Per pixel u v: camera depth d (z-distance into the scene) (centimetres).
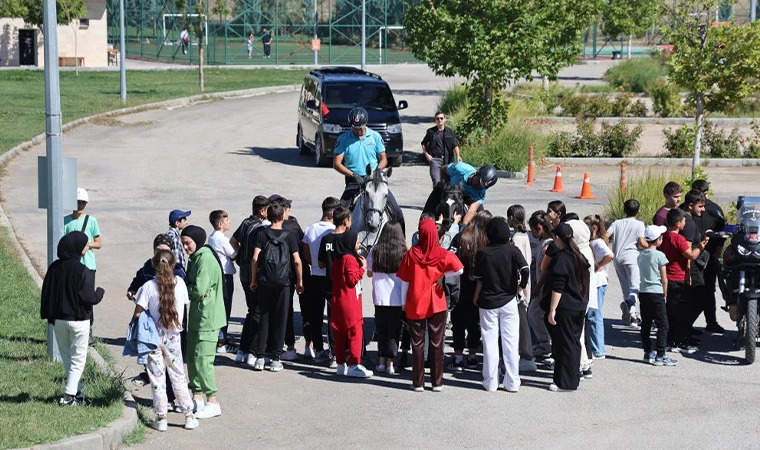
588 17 3484
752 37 2052
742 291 1243
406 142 3325
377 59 6981
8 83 4784
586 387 1147
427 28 3019
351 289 1173
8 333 1247
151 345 976
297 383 1164
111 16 7362
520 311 1204
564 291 1116
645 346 1245
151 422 1004
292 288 1243
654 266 1219
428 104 4419
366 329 1390
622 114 3991
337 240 1175
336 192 2445
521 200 2364
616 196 2202
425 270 1120
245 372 1206
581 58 7375
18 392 1020
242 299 1554
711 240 1364
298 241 1245
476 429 1007
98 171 2666
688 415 1048
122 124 3600
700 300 1302
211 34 7012
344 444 962
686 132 2181
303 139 3022
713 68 2091
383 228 1182
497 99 3038
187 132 3478
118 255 1792
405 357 1228
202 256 1034
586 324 1171
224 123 3741
